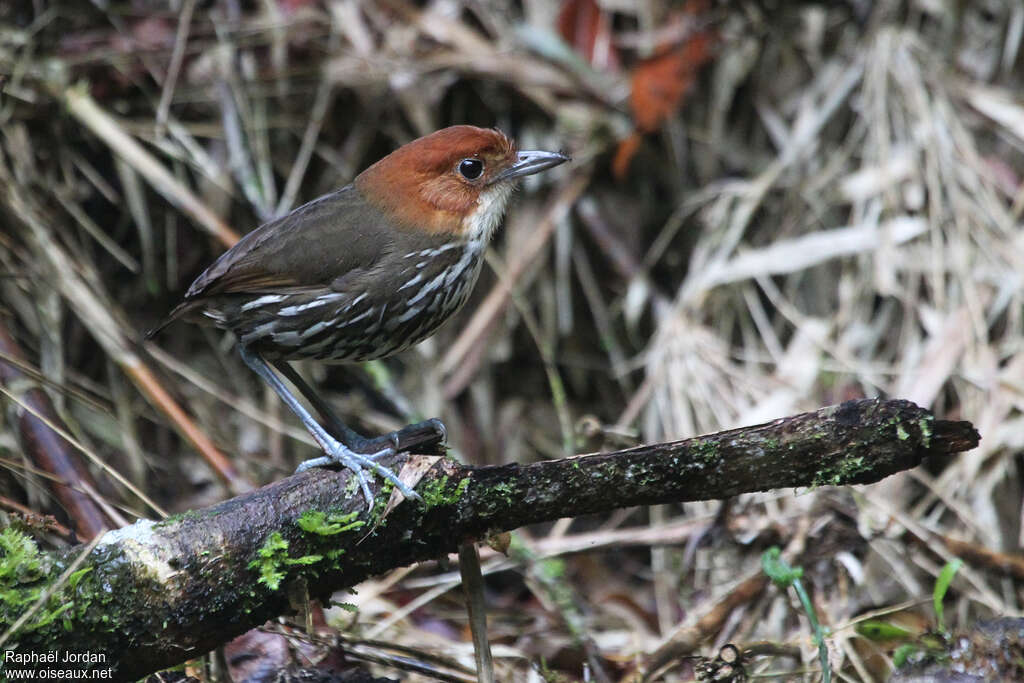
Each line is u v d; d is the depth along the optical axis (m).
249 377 11.85
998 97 12.40
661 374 11.80
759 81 12.94
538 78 12.31
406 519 6.94
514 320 12.29
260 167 11.64
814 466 6.73
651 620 10.76
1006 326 11.36
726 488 6.88
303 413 8.09
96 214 11.66
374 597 9.97
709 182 12.76
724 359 11.71
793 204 12.38
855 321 11.73
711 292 12.14
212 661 7.90
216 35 11.96
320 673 7.74
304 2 12.24
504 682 8.58
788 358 11.64
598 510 7.01
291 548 6.75
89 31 11.69
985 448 10.49
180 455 11.20
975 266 11.59
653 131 12.56
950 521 10.40
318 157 12.12
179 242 11.73
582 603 10.88
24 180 10.99
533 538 11.80
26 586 6.38
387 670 8.38
